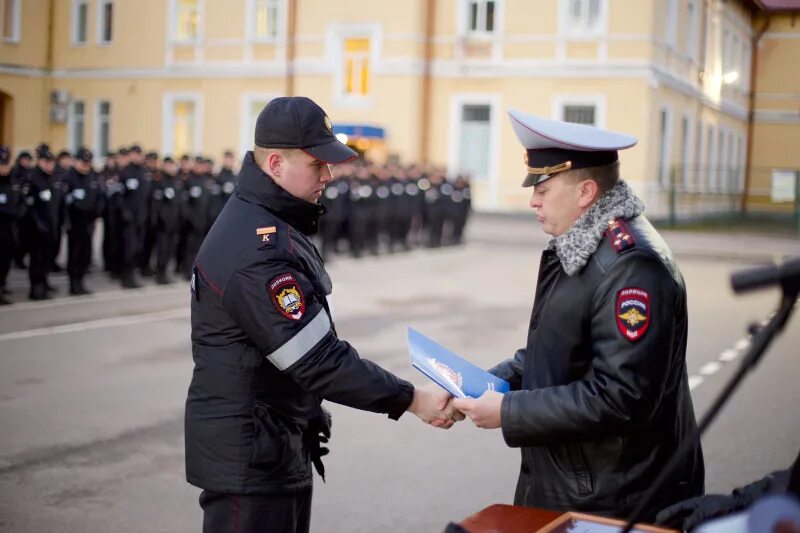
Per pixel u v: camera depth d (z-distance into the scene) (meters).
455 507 5.06
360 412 7.04
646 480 2.61
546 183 2.68
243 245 2.64
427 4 27.66
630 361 2.48
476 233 24.03
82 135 24.14
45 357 8.52
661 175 24.84
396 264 17.47
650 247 2.55
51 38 23.23
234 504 2.65
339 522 4.82
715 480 5.51
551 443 2.57
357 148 27.55
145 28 24.92
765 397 7.61
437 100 27.91
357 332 10.19
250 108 26.72
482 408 2.61
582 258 2.59
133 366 8.23
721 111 15.50
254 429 2.64
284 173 2.71
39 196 11.53
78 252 12.22
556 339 2.65
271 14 26.91
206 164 14.11
